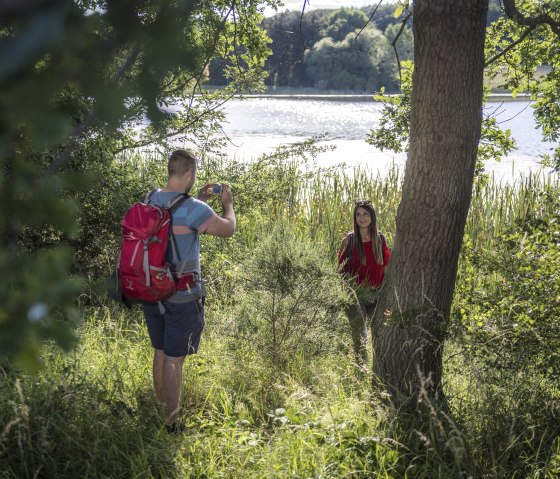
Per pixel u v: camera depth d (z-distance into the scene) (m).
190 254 3.79
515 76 7.56
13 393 3.38
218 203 7.16
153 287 3.62
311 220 10.66
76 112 0.65
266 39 7.01
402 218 4.18
